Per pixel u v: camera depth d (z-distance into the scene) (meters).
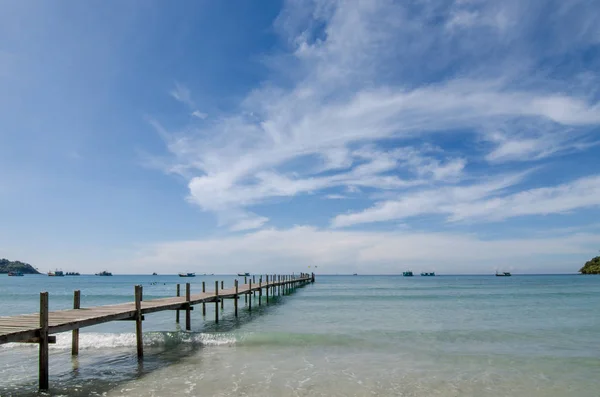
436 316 26.66
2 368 12.72
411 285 83.31
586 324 22.25
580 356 14.37
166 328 21.06
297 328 20.94
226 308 33.03
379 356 14.43
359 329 20.36
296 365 13.12
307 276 95.38
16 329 9.52
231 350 15.31
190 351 15.15
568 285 79.44
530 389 10.83
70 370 12.45
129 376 11.79
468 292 56.06
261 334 17.92
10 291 64.94
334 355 14.57
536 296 47.47
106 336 17.33
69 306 38.06
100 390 10.49
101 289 72.69
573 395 10.40
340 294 51.78
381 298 44.22
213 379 11.49
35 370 12.48
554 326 21.45
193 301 19.59
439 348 15.77
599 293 52.53
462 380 11.57
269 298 43.81
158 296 50.91
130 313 13.61
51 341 10.05
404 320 24.45
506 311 29.92
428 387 10.95
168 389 10.60
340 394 10.35
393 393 10.45
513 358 14.07
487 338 17.84
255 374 12.04
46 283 106.50
